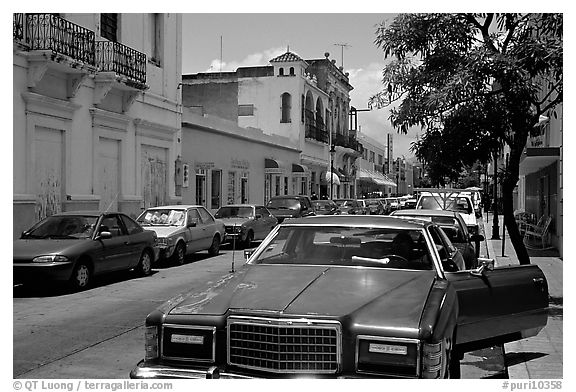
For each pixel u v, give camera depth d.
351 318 4.48
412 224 6.35
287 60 43.88
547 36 9.27
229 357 4.59
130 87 21.06
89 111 19.50
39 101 16.80
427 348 4.31
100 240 12.91
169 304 5.08
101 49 19.70
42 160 17.34
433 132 10.04
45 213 17.39
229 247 21.97
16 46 15.88
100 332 8.97
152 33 24.34
